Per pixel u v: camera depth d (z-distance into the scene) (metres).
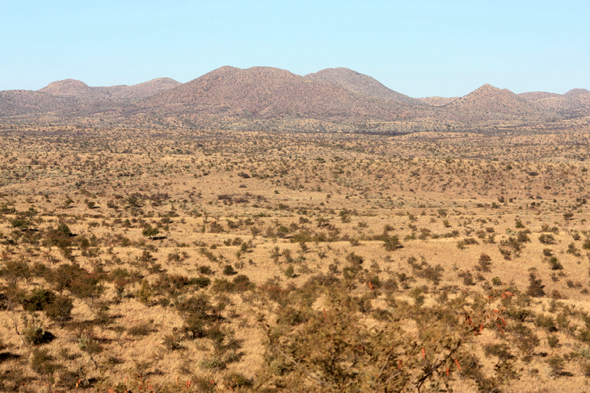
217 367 25.42
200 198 165.75
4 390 20.67
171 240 79.38
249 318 34.62
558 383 25.56
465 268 63.59
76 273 46.03
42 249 61.59
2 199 129.38
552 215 117.19
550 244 70.19
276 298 39.59
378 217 114.94
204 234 87.88
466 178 190.50
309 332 9.73
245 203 156.88
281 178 198.00
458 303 9.76
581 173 185.50
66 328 29.88
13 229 77.62
